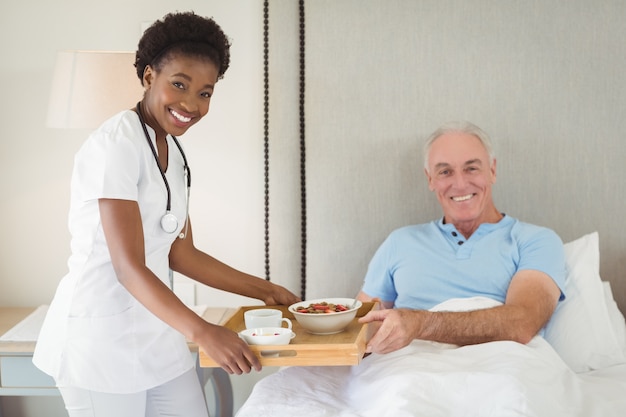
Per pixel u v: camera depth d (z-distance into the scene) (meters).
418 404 1.75
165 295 1.63
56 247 2.82
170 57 1.74
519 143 2.66
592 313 2.30
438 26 2.66
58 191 2.80
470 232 2.48
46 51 2.77
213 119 2.77
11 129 2.79
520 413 1.73
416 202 2.70
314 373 2.14
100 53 2.38
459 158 2.41
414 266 2.44
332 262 2.72
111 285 1.72
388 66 2.68
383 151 2.69
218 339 1.60
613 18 2.62
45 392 2.36
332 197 2.71
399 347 1.97
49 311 1.78
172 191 1.82
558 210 2.67
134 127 1.74
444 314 2.08
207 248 2.81
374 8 2.67
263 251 2.79
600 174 2.65
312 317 1.88
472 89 2.66
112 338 1.71
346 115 2.69
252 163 2.77
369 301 2.36
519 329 2.13
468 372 1.84
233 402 2.79
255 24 2.74
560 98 2.64
